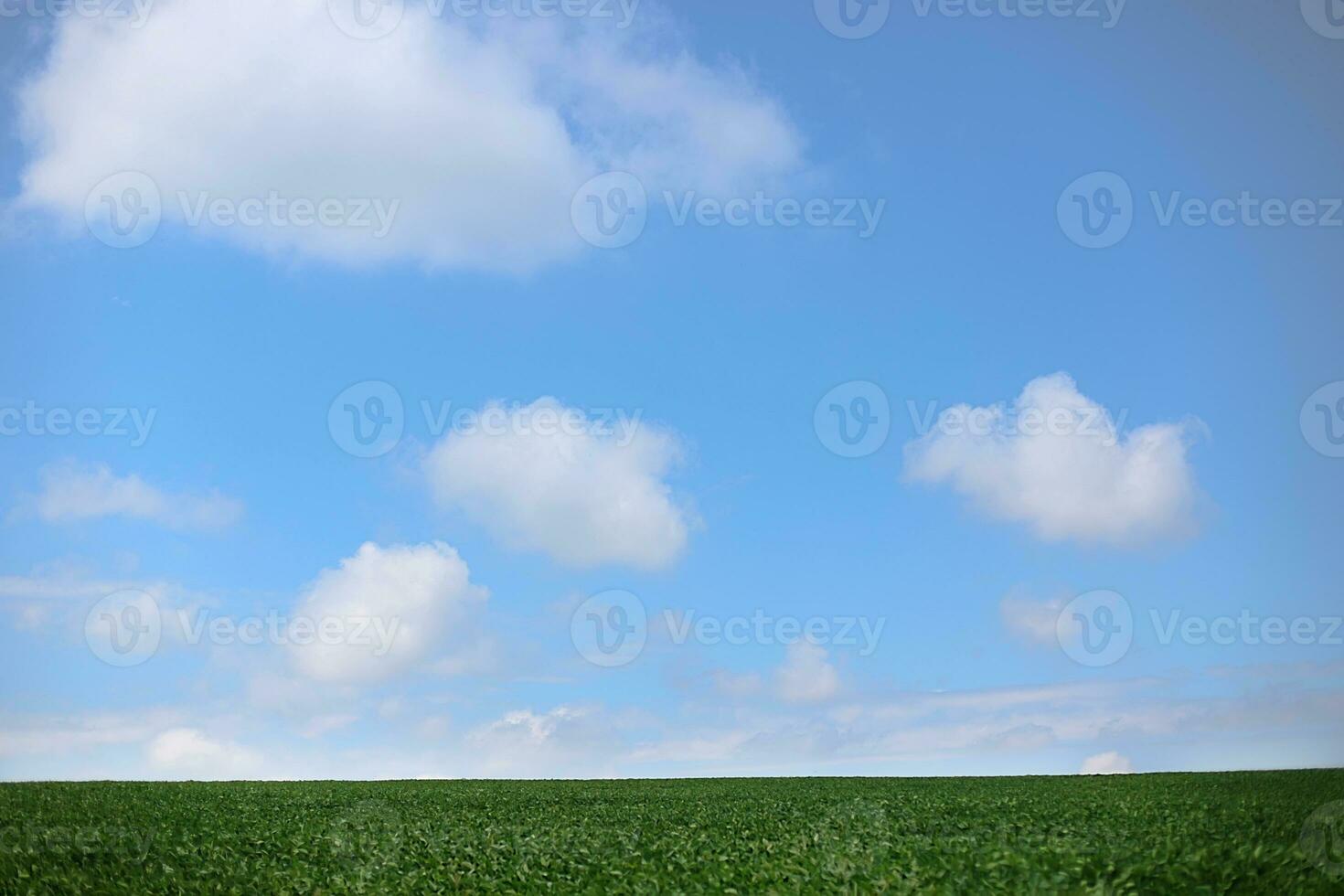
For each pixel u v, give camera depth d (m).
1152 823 20.59
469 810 30.03
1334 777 32.50
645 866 17.09
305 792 37.19
